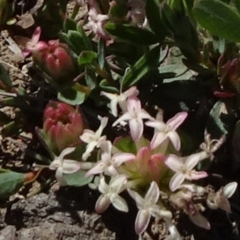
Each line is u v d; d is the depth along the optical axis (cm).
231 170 20
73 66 19
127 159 16
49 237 18
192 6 18
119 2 19
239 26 17
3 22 21
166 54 20
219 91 19
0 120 21
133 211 19
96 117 20
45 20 21
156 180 16
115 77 20
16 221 19
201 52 19
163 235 19
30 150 20
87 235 19
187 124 19
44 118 18
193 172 16
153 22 18
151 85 19
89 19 19
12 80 22
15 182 19
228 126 19
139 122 17
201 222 16
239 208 19
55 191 19
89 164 17
